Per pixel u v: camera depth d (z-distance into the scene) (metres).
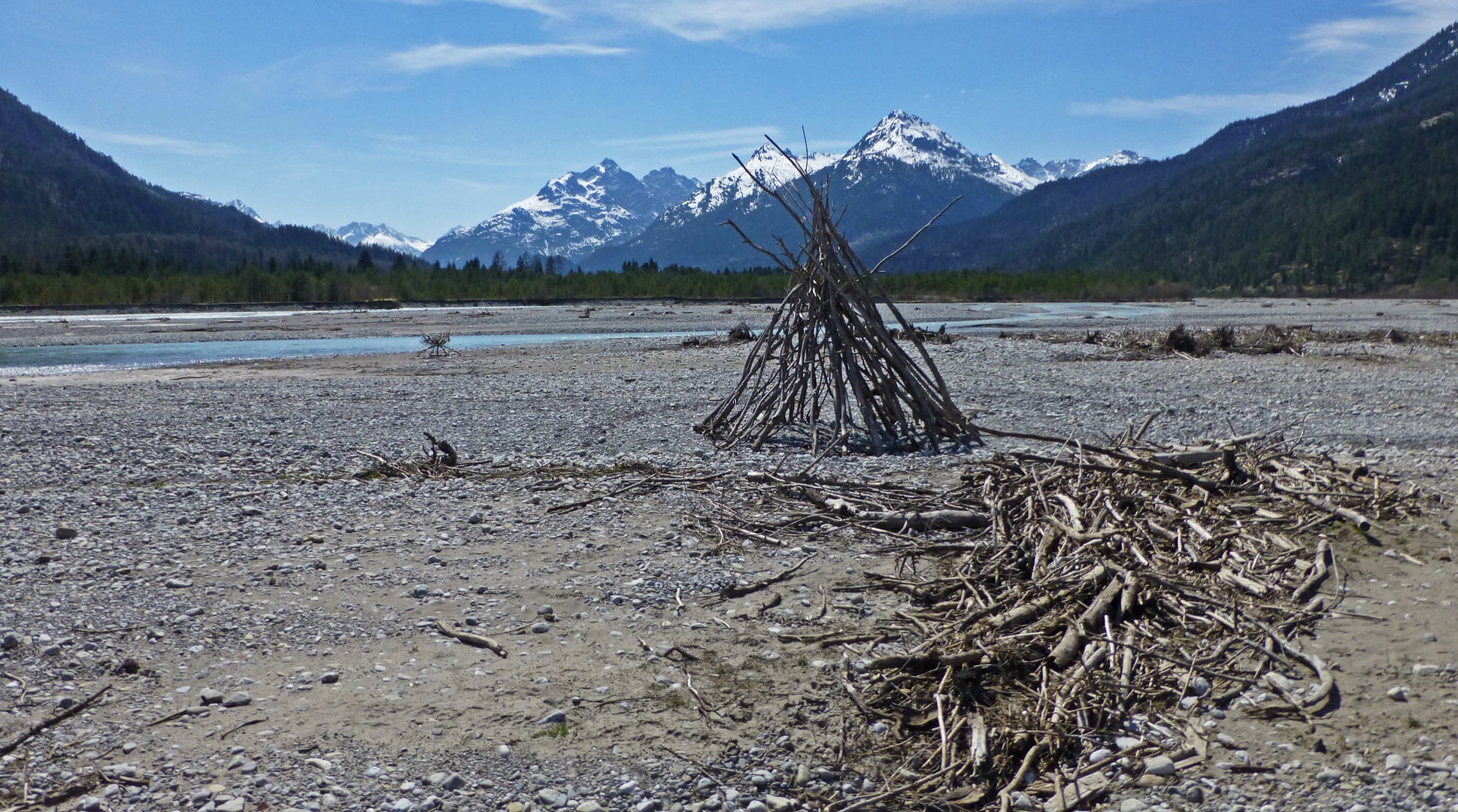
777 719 4.58
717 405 13.27
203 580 6.48
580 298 75.50
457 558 6.98
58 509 8.42
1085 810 3.84
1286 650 5.03
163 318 50.97
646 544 7.29
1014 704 4.61
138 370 23.72
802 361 11.84
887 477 9.40
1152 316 54.19
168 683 4.90
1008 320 49.66
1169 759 4.13
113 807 3.80
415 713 4.58
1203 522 6.86
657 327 42.00
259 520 8.03
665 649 5.34
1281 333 28.38
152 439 12.05
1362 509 7.23
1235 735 4.34
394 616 5.83
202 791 3.89
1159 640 5.25
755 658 5.25
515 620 5.77
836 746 4.38
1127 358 23.08
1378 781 3.89
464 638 5.46
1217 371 19.38
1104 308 69.56
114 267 107.75
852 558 6.96
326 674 4.94
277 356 28.25
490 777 4.05
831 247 11.52
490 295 78.75
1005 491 7.78
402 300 73.50
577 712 4.61
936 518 7.53
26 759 4.14
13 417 14.01
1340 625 5.36
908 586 6.23
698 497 8.70
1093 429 12.05
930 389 11.64
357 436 12.19
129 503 8.66
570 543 7.34
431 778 4.03
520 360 24.83
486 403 15.34
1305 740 4.25
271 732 4.39
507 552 7.12
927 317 53.22
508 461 10.45
